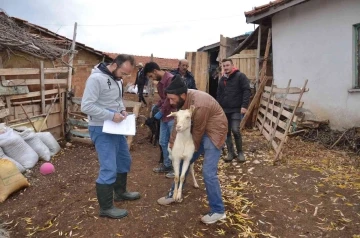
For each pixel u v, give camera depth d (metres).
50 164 5.25
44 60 7.81
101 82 3.20
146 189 4.30
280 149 5.49
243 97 5.26
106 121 3.23
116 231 3.20
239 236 3.14
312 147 6.12
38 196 4.21
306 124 6.82
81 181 4.74
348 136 6.03
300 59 7.53
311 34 7.14
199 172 5.05
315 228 3.28
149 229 3.24
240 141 5.50
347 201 3.85
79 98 7.38
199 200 3.92
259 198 4.03
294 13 7.62
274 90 7.38
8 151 5.19
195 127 3.21
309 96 7.31
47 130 6.88
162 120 4.71
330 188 4.24
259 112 8.48
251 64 11.58
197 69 11.02
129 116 3.47
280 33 8.26
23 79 6.21
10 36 7.14
